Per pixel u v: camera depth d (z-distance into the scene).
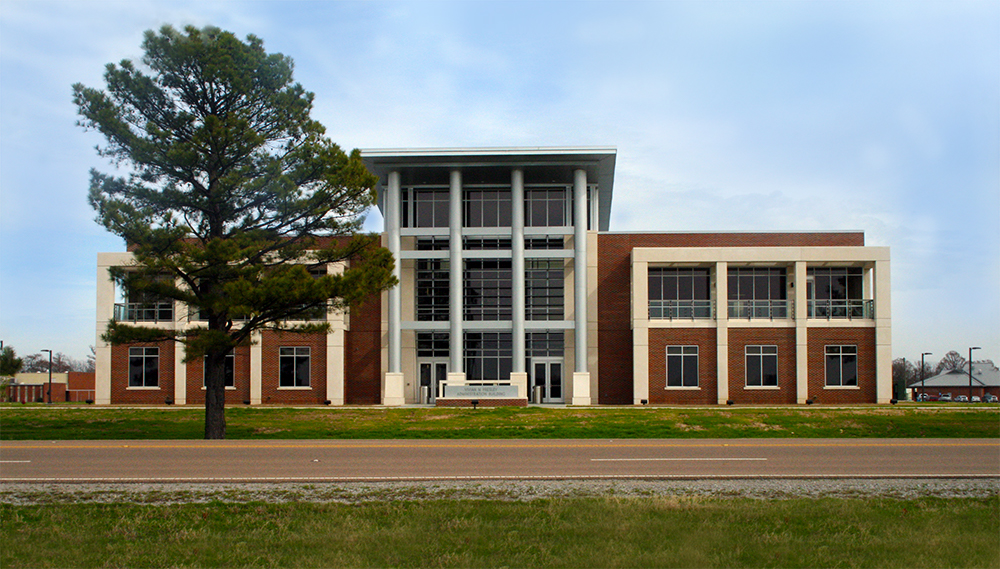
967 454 18.70
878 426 25.83
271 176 24.23
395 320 40.97
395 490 14.09
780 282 41.22
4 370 27.56
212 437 24.27
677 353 39.66
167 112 24.78
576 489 14.12
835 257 39.31
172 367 40.97
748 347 39.53
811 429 25.08
